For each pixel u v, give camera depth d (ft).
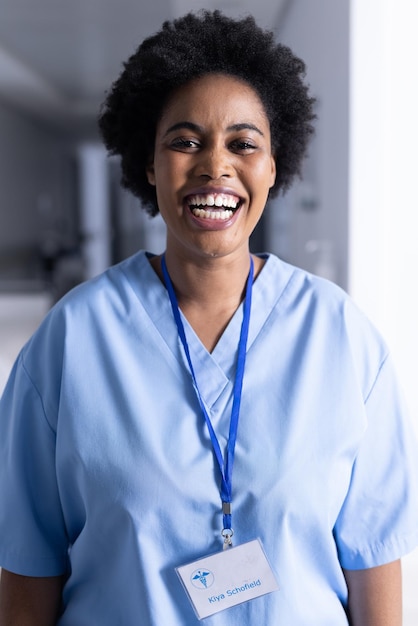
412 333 8.20
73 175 41.68
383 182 8.04
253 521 2.62
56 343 2.87
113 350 2.85
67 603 2.91
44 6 15.12
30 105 28.02
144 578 2.60
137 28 16.92
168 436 2.69
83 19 16.17
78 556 2.79
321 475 2.71
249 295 3.01
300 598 2.68
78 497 2.80
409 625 5.08
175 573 2.63
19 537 2.86
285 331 2.96
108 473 2.64
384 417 2.93
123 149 3.27
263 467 2.64
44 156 34.78
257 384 2.83
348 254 8.18
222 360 2.89
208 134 2.68
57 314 2.93
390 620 2.90
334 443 2.76
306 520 2.68
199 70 2.72
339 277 8.74
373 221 8.08
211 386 2.83
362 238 8.10
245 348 2.91
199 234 2.69
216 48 2.75
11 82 23.47
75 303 2.95
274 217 17.52
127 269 3.09
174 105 2.73
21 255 29.58
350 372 2.87
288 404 2.78
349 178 8.06
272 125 3.02
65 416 2.74
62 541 2.98
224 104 2.68
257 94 2.79
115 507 2.63
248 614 2.63
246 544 2.60
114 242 40.65
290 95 2.98
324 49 9.84
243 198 2.70
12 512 2.86
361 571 2.92
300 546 2.71
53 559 2.92
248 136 2.69
